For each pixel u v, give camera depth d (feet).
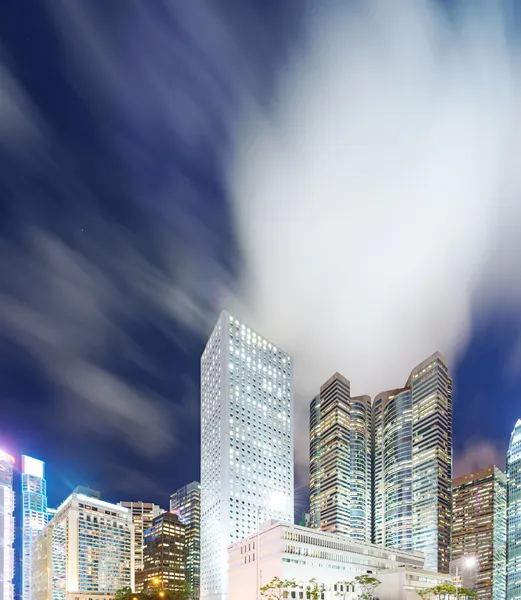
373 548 631.56
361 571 582.35
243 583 554.05
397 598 540.93
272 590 478.59
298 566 499.10
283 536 497.05
